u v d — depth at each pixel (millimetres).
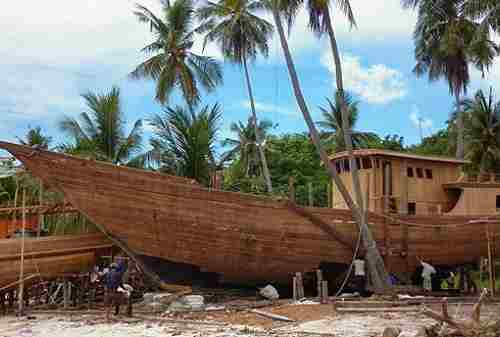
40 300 17172
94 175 14266
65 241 15297
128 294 13492
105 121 28031
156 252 15156
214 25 32906
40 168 13781
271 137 55281
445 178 20312
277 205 15781
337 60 17641
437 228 18438
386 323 11922
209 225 15141
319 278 15508
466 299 16438
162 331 11258
